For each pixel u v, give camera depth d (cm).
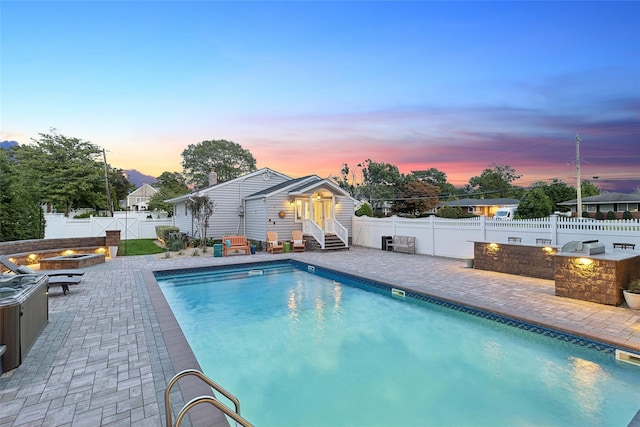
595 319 557
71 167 2581
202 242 1706
